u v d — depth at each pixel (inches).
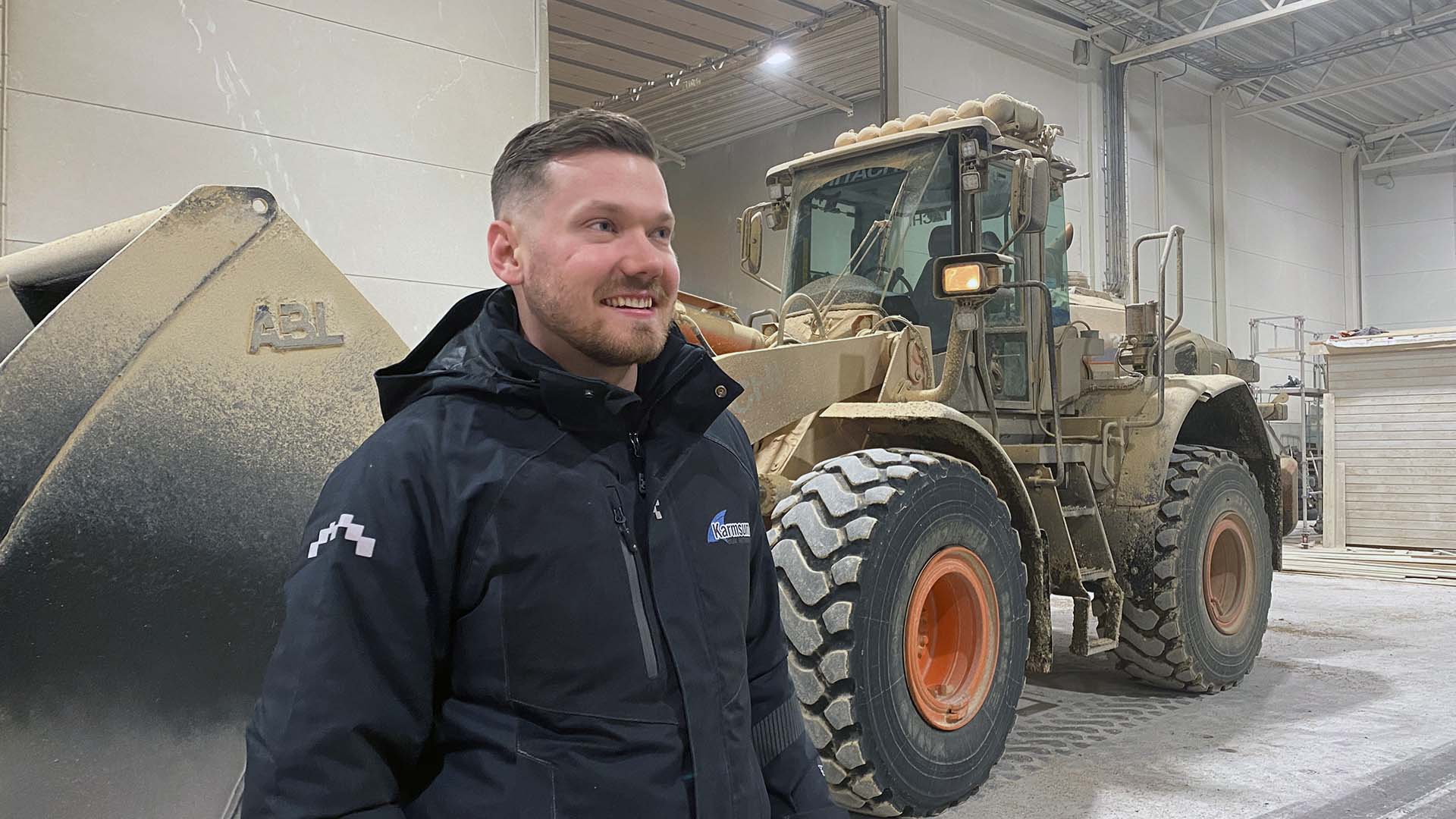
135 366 59.7
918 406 126.2
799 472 130.3
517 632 41.8
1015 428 161.3
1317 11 510.9
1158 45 502.6
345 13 233.9
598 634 42.3
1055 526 149.7
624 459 45.5
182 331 61.5
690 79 493.7
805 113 541.3
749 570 50.8
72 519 56.9
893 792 111.8
